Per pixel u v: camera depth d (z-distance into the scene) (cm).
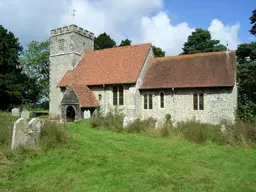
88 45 3425
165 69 2645
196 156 1027
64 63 3219
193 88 2342
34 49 4841
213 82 2244
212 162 948
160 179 726
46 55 4803
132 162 873
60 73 3241
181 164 896
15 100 3769
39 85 4803
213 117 2234
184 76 2453
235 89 2331
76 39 3222
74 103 2559
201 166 887
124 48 3034
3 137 948
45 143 970
